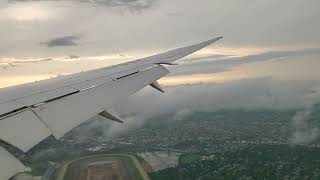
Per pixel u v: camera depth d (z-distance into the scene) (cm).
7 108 1608
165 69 2425
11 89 1945
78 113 1672
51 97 1795
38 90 1919
